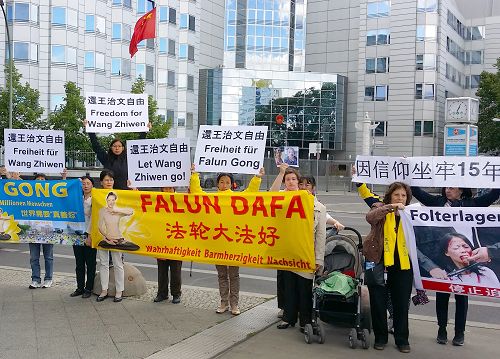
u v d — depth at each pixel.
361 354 5.82
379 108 57.66
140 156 7.44
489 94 48.00
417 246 5.99
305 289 6.44
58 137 8.47
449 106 34.78
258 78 58.12
